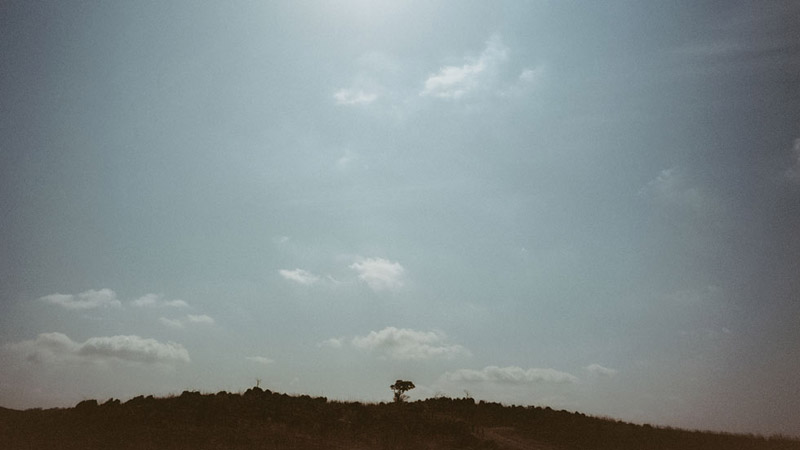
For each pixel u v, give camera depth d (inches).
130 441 1064.8
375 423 1494.8
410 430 1460.4
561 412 1993.1
